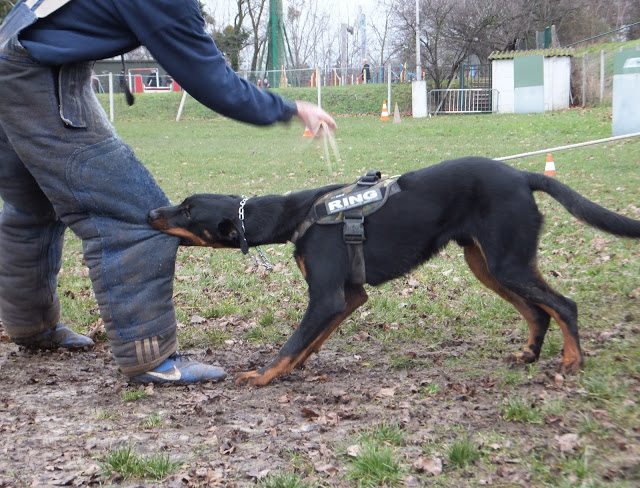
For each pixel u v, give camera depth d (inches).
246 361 191.8
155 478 120.3
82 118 157.5
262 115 161.0
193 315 235.9
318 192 172.6
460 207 166.6
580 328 193.3
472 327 211.6
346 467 121.5
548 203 383.2
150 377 172.2
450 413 143.2
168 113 1279.5
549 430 131.3
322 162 630.5
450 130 869.2
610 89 1083.3
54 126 154.3
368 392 161.0
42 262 186.1
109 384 175.0
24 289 187.0
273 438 136.0
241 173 589.3
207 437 137.8
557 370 163.6
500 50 1456.7
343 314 171.8
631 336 181.5
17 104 151.6
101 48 150.7
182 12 146.8
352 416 145.9
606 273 244.4
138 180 167.5
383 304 235.6
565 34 1754.4
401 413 145.2
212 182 546.9
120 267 164.2
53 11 146.6
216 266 299.7
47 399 163.3
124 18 147.8
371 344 202.7
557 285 237.9
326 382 172.1
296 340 168.6
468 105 1213.1
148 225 168.9
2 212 182.9
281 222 170.2
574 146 279.0
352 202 166.6
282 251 322.3
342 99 1325.0
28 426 145.0
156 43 148.2
